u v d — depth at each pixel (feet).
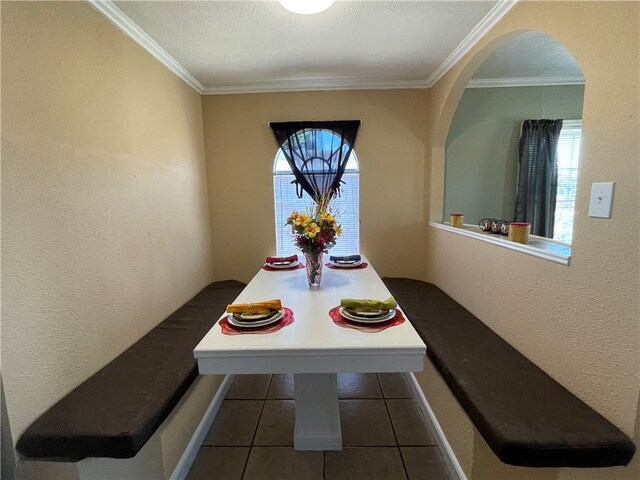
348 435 6.20
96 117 5.13
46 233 4.14
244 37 6.69
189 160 8.86
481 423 3.87
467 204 10.54
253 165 10.14
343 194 10.39
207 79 9.14
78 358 4.66
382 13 5.89
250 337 4.22
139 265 6.30
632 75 3.27
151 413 4.07
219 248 10.53
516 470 4.15
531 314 5.00
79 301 4.69
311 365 4.00
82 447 3.69
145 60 6.67
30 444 3.70
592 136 3.78
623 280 3.44
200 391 6.12
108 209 5.38
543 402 4.05
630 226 3.34
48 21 4.22
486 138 10.30
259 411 6.92
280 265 8.05
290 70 8.61
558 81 9.91
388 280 10.04
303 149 9.93
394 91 9.79
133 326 6.04
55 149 4.30
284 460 5.66
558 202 10.50
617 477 3.50
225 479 5.32
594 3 3.74
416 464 5.55
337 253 10.57
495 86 10.08
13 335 3.70
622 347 3.48
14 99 3.73
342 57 7.80
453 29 6.49
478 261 6.77
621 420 3.53
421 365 3.97
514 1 5.39
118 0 5.27
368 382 7.90
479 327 6.38
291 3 4.87
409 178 10.13
